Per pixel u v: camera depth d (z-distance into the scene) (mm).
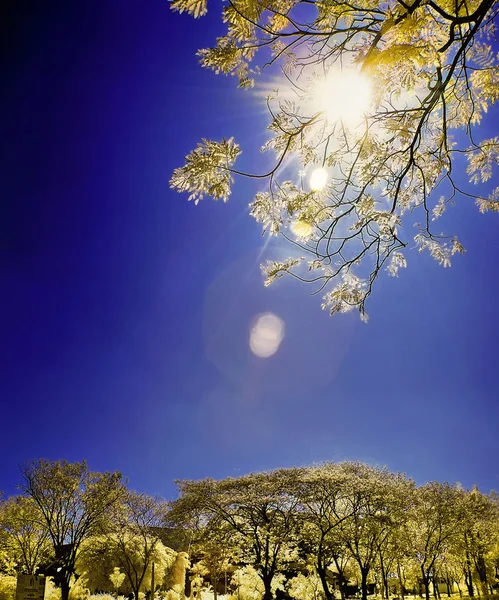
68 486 30734
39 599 16719
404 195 4711
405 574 38688
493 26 3631
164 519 31109
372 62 2797
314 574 32875
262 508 29828
